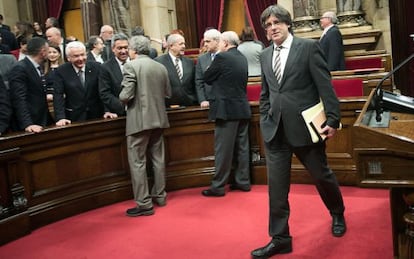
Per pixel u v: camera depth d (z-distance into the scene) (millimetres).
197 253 3646
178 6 11062
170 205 4859
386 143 2227
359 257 3365
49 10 11547
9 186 4215
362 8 9234
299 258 3418
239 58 4895
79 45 4891
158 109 4598
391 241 3580
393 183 2250
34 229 4402
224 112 4820
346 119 4957
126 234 4152
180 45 5508
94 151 4949
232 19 10953
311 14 9250
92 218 4637
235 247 3709
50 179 4590
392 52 9367
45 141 4477
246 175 5121
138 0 10508
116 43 4973
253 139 5324
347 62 7668
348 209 4344
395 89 8906
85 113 4996
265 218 4289
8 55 5809
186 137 5426
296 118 3309
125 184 5148
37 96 4660
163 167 4836
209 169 5441
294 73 3295
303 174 5203
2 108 4336
